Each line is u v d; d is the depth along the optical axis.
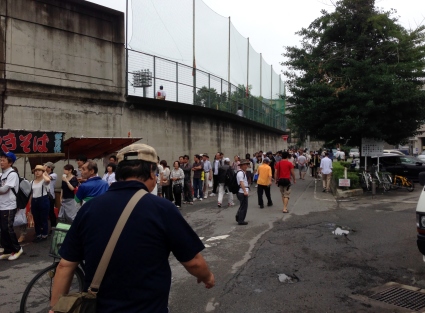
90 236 2.20
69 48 13.12
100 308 2.10
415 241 8.11
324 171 16.92
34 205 8.70
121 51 14.66
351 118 16.23
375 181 16.00
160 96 16.73
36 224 8.75
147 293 2.12
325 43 18.48
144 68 15.88
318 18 18.41
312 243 8.16
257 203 14.42
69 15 13.14
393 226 9.53
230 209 13.09
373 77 15.72
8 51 11.54
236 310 4.94
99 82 13.99
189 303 5.18
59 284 2.30
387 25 17.05
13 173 7.31
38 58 12.26
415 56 16.89
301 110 17.83
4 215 7.26
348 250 7.59
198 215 12.05
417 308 4.96
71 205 8.23
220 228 9.98
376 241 8.20
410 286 5.72
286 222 10.47
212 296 5.41
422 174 6.21
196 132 19.41
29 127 11.85
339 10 17.83
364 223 9.96
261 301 5.21
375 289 5.61
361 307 4.99
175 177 13.48
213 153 21.36
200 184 15.77
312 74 17.58
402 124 16.75
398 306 5.02
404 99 15.41
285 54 18.97
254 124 28.66
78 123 13.25
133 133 15.26
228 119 23.52
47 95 12.32
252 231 9.49
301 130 19.48
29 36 12.04
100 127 13.98
